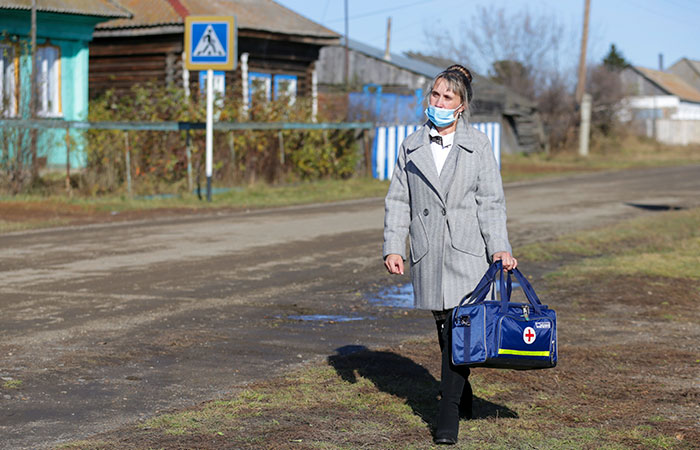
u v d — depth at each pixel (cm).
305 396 512
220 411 480
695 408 494
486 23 5153
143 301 795
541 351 406
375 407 492
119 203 1594
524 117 4231
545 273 980
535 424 464
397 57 4094
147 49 2403
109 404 496
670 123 5953
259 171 2014
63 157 1884
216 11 2486
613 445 429
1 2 1809
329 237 1245
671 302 818
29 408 487
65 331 676
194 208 1584
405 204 461
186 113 1919
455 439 424
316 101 2492
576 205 1780
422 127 457
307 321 730
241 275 941
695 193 2112
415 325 723
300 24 2716
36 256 1038
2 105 1750
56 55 2005
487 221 441
